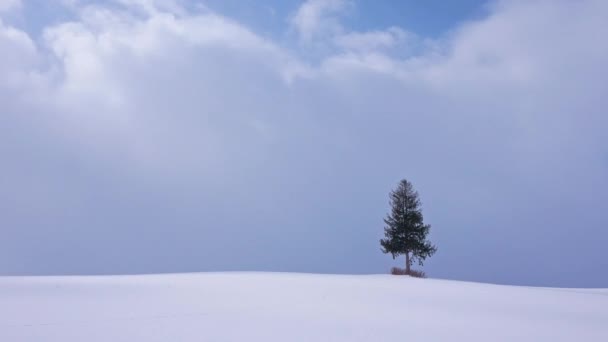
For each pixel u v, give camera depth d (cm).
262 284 2336
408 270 4225
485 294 2148
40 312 1289
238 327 1107
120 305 1474
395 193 4400
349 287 2267
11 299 1584
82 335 976
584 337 1127
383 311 1497
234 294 1875
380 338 1030
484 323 1310
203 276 2906
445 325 1252
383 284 2458
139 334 995
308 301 1692
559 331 1207
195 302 1591
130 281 2488
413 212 4303
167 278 2736
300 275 3114
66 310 1338
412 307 1627
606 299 2175
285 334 1036
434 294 2080
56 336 962
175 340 942
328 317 1322
